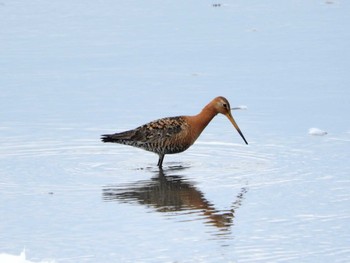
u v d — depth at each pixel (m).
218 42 23.88
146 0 28.66
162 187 14.11
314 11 27.12
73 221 12.49
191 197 13.55
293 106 18.61
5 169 15.13
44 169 15.16
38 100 19.34
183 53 22.94
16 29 25.42
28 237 11.84
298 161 15.32
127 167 15.44
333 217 12.52
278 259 10.98
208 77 20.89
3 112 18.55
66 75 21.22
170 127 15.48
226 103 15.91
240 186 14.07
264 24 25.66
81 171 15.09
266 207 13.02
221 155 15.95
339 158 15.38
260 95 19.47
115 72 21.44
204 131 17.44
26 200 13.47
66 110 18.66
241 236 11.82
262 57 22.47
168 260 10.98
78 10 27.45
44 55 22.89
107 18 26.48
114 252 11.27
